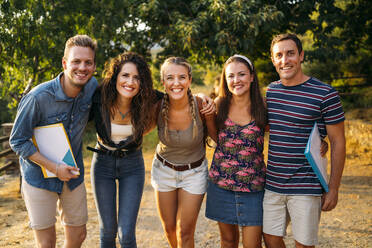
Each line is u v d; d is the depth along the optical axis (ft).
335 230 13.07
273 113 8.75
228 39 26.30
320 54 30.48
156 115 9.84
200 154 9.95
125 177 9.42
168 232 10.36
